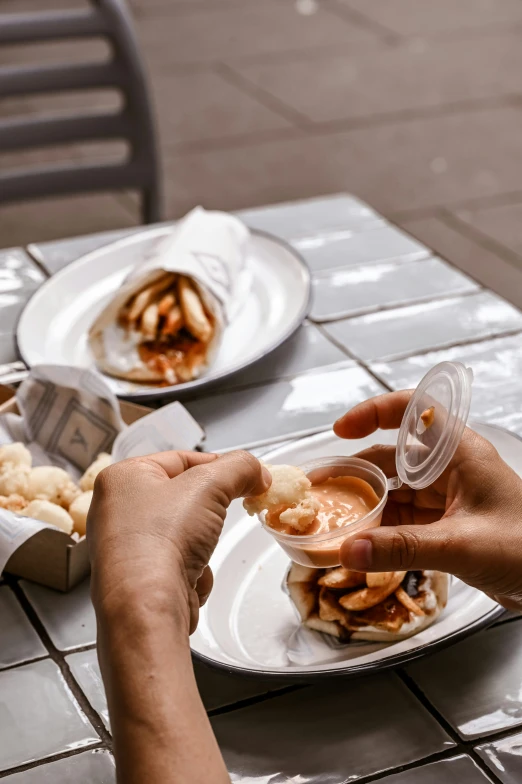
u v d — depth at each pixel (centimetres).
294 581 93
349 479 93
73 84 181
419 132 383
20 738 87
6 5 528
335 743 85
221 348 123
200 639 90
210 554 81
